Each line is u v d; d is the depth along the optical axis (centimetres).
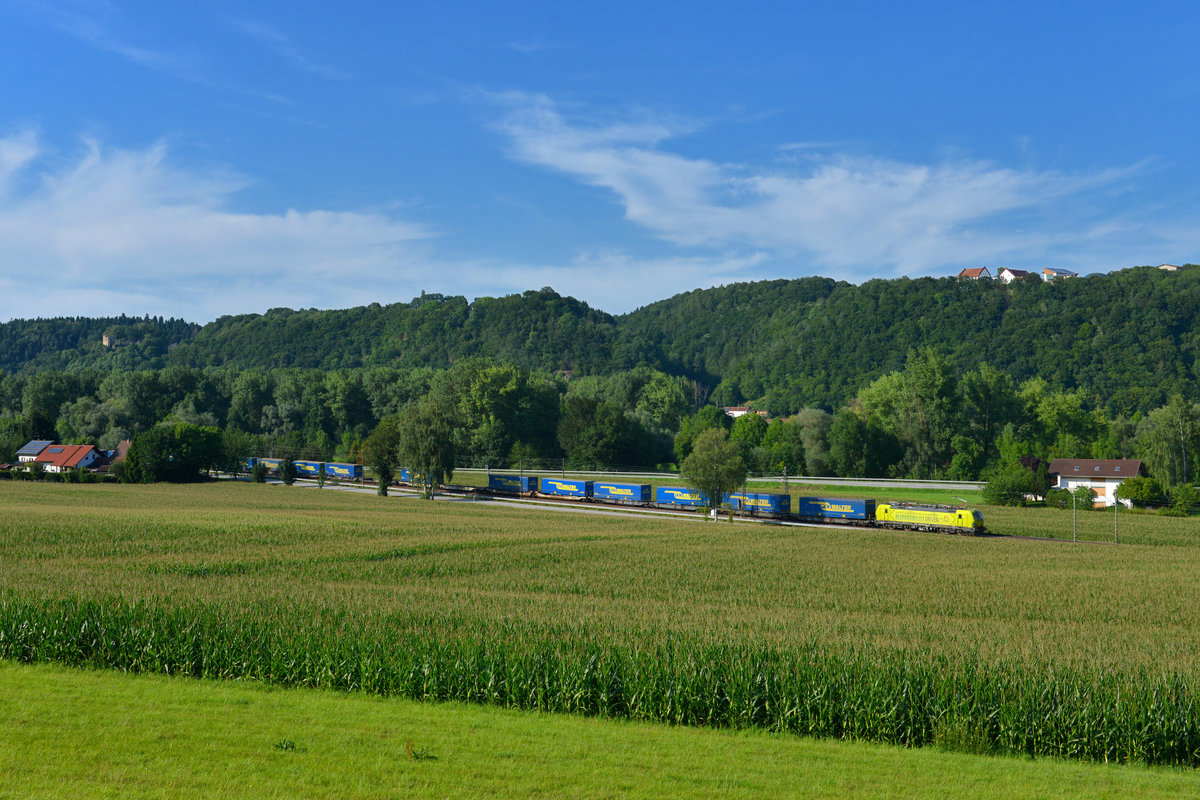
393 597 4153
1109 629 3947
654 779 1777
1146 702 2228
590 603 4269
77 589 3866
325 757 1800
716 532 7962
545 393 18062
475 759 1850
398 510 9600
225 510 8856
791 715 2306
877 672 2439
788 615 4075
